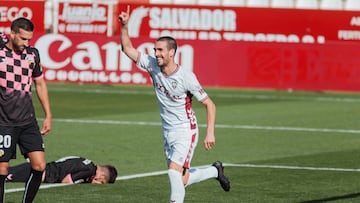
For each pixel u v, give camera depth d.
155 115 52.28
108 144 41.50
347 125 49.50
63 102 57.75
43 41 68.25
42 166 26.61
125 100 59.47
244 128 47.56
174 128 26.69
